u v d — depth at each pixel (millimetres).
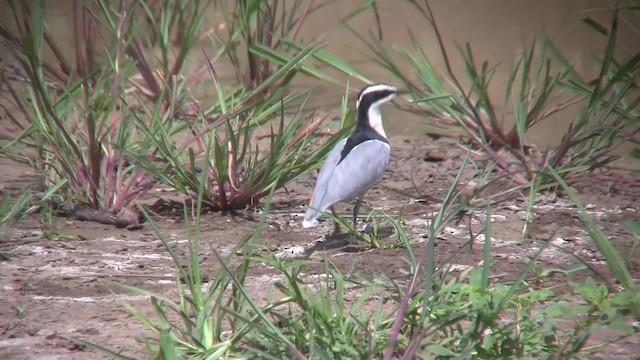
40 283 9906
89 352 7977
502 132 15297
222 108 13344
